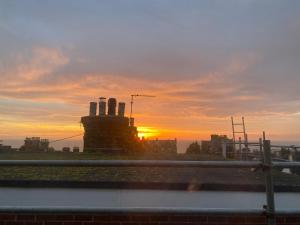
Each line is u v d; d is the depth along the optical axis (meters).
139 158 9.52
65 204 5.58
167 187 5.68
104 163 3.51
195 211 3.53
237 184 5.73
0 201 5.56
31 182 5.63
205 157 11.02
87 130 12.70
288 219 5.28
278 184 5.92
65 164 3.49
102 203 5.61
